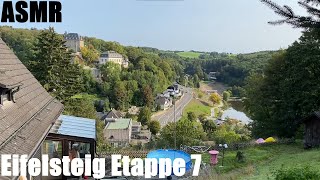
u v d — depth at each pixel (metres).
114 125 96.25
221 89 185.12
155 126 107.31
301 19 7.63
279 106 41.41
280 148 31.58
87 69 121.06
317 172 13.02
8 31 89.25
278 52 43.84
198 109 144.50
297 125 40.34
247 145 31.62
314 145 30.58
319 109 34.75
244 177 18.75
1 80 13.03
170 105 145.12
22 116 13.30
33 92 18.08
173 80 166.88
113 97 121.50
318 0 7.40
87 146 19.67
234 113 147.75
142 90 131.00
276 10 7.61
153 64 152.75
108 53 151.62
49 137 18.56
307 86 37.91
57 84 41.69
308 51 38.12
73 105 42.97
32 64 41.34
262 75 46.09
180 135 32.91
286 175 12.74
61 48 42.19
